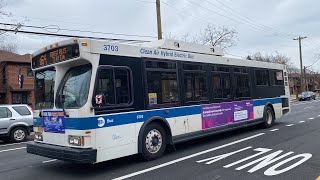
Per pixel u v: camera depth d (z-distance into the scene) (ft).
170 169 24.84
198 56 35.40
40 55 28.04
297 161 26.02
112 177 23.34
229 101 39.55
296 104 129.90
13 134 47.93
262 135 40.52
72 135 24.04
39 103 27.86
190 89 33.73
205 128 35.17
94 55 24.57
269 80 49.49
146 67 28.84
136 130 27.14
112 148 24.99
